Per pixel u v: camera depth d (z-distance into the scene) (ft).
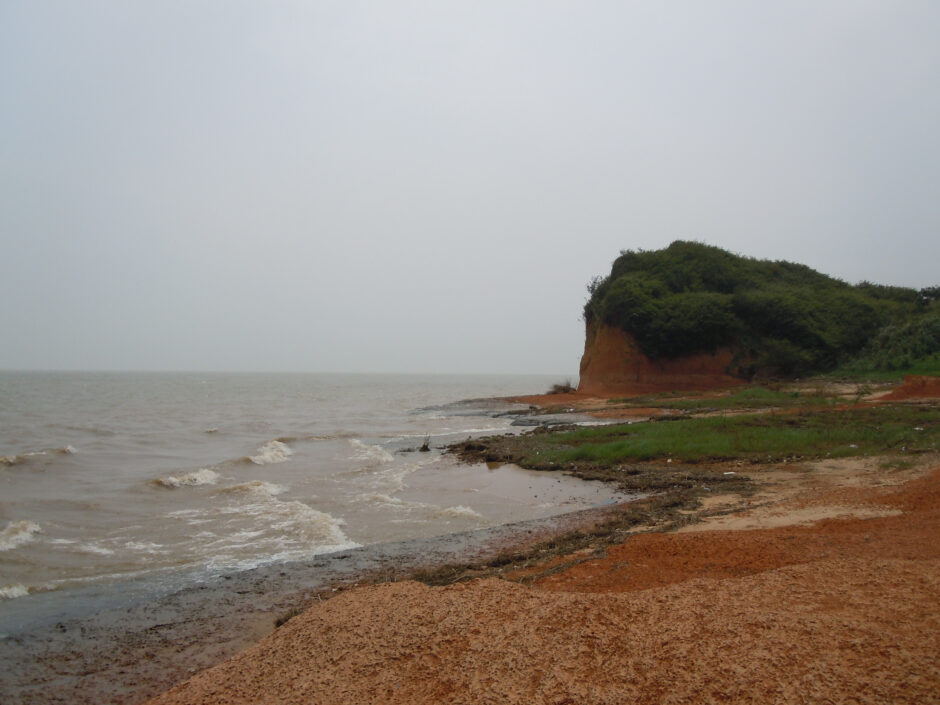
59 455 70.59
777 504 35.53
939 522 25.66
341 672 13.98
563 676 12.42
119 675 20.80
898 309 186.39
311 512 44.11
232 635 23.81
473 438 96.84
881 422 68.23
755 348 177.06
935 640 12.14
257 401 210.38
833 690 10.85
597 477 53.26
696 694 11.30
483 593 17.25
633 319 182.09
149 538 38.22
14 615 26.27
